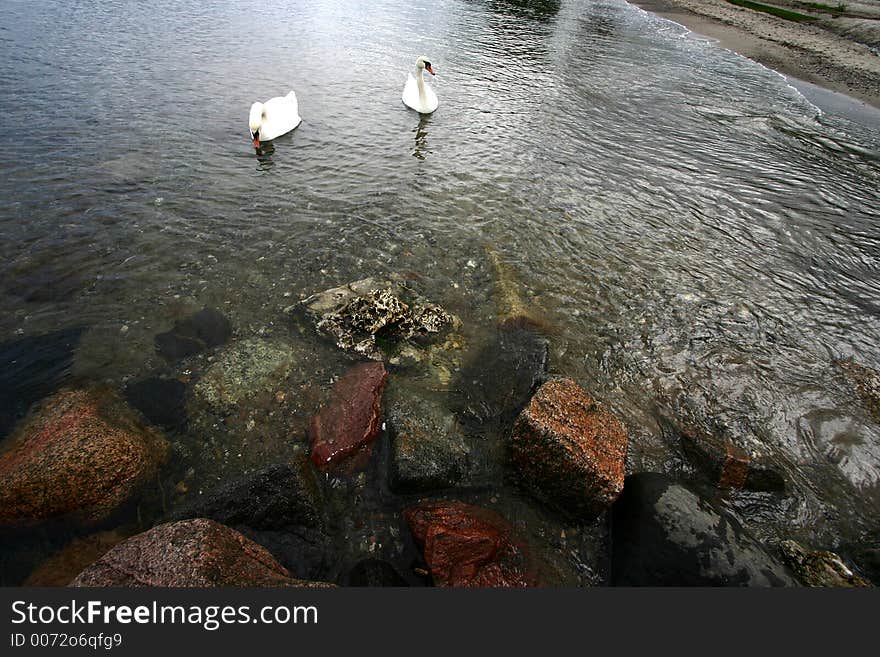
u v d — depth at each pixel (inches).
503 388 263.9
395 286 333.1
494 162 503.5
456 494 218.7
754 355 304.7
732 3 1488.7
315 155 487.8
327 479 217.8
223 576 159.3
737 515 221.0
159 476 216.4
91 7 868.0
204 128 513.0
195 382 256.8
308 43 812.6
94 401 235.5
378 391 250.8
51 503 190.9
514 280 346.9
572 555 201.3
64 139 463.5
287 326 295.0
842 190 514.6
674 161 542.6
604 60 864.3
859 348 319.3
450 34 935.7
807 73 914.7
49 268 321.1
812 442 254.2
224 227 375.9
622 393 272.1
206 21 868.0
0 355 261.6
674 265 380.8
